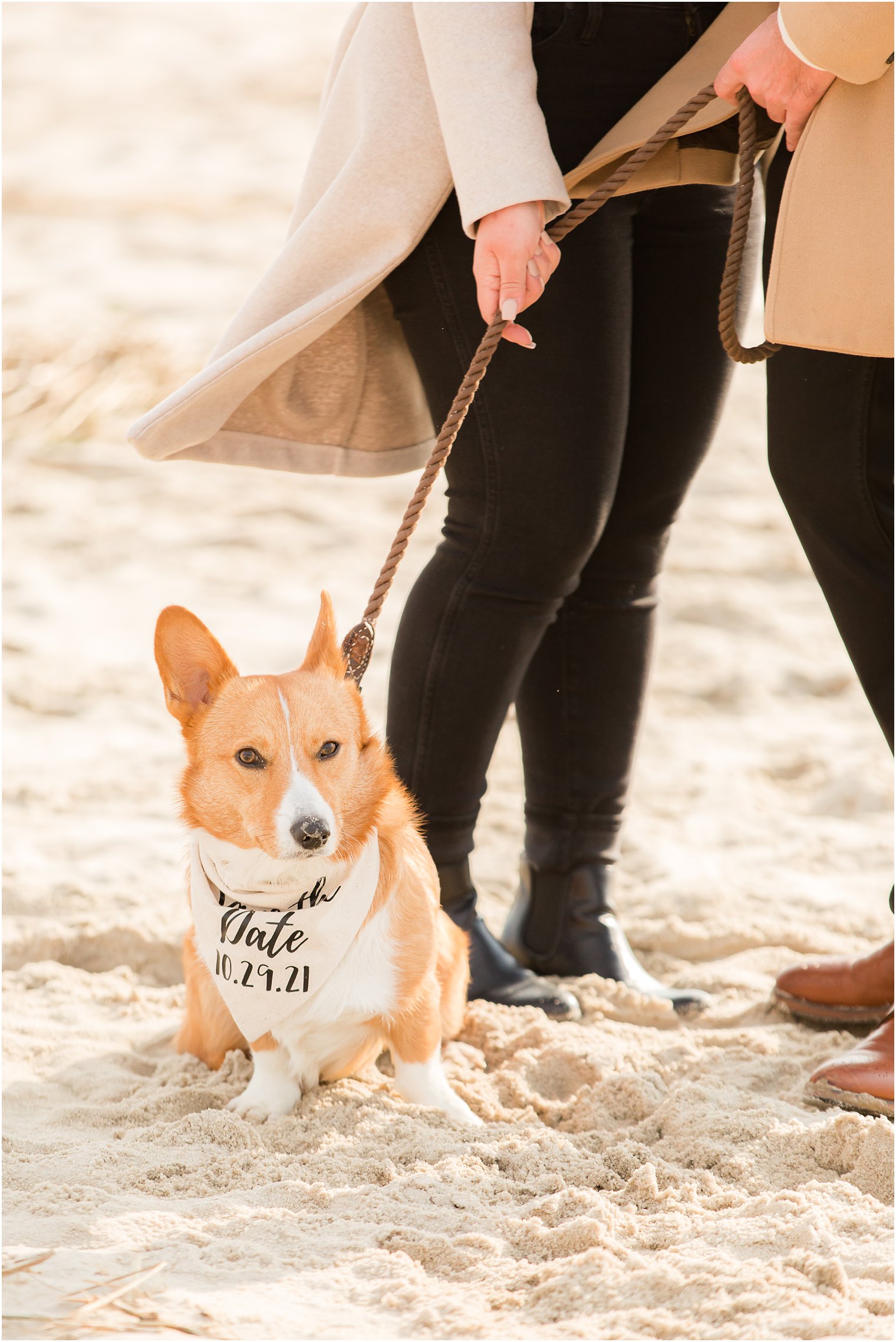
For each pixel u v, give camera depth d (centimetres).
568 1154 320
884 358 351
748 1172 311
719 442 1271
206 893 345
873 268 315
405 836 360
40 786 640
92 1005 441
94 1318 234
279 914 334
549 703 437
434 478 347
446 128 340
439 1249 270
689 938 495
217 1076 371
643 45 367
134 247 1981
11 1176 304
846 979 407
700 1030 414
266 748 330
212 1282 255
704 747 714
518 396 367
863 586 366
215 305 1669
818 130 320
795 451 366
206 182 2381
